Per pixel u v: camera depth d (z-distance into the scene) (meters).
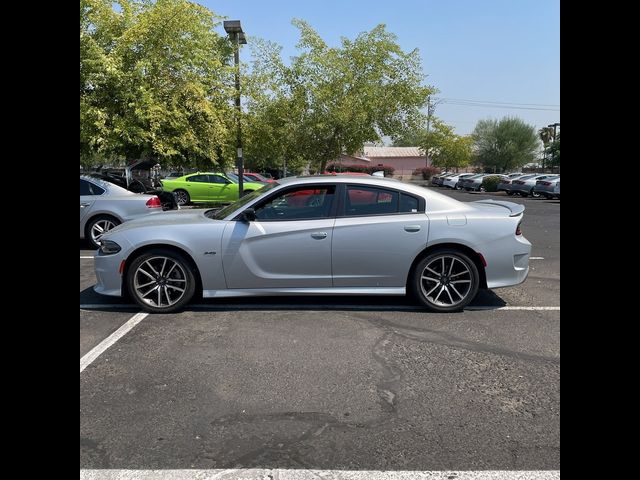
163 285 5.19
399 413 3.19
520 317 5.11
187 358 4.02
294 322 4.93
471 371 3.81
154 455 2.73
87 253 8.75
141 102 10.82
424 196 5.30
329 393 3.45
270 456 2.73
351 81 14.05
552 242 10.56
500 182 33.25
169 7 11.34
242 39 13.90
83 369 3.79
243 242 5.11
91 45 10.39
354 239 5.12
